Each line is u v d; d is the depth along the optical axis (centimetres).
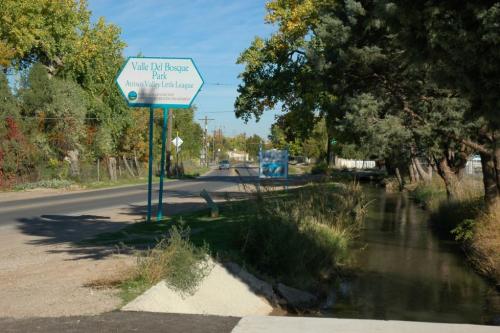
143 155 5559
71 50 4228
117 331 580
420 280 1197
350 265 1331
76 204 2389
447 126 1667
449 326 621
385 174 5256
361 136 2202
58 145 3684
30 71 3656
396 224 2095
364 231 1873
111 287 764
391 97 1952
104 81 4509
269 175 1895
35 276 850
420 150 2319
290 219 1196
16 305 680
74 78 4369
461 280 1198
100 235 1363
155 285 766
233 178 5397
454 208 1873
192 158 9112
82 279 816
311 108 3278
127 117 4659
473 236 1473
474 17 633
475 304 1006
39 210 2111
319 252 1190
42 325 598
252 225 1110
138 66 1577
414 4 684
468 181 2280
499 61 627
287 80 3322
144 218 1770
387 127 1947
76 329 584
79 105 3825
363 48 1800
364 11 1775
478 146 1577
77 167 3928
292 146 8400
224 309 824
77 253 1074
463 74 664
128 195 2969
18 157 3325
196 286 823
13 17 3941
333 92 2069
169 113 5694
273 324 619
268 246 1066
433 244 1647
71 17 4231
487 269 1237
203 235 1244
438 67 716
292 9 3216
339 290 1113
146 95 1580
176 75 1576
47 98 3644
